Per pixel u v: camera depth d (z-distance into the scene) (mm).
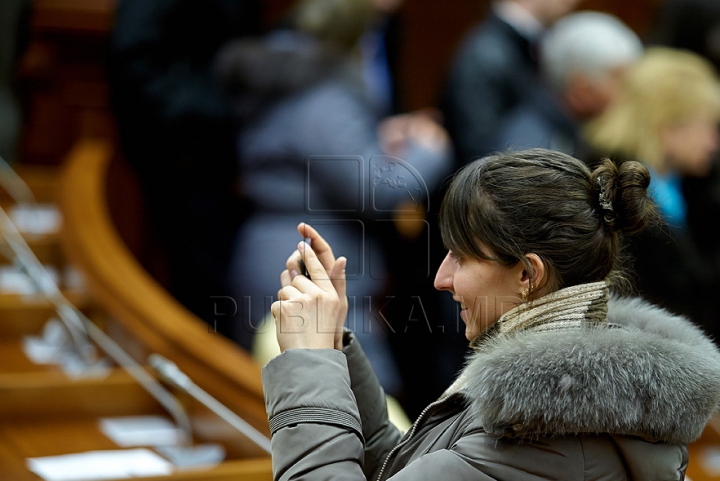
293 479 4672
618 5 20953
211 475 7656
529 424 4445
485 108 12945
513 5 13711
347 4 11203
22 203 14945
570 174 4980
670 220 11336
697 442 12305
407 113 15320
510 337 4844
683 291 11383
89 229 12719
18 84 17344
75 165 15391
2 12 16125
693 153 11742
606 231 4984
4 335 10578
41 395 8969
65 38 17656
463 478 4555
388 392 11711
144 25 12711
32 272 11188
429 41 20766
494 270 5000
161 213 13516
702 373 4625
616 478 4609
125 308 10695
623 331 4754
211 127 12812
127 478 7586
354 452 4746
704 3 14273
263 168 11070
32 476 7582
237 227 13102
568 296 4887
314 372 4914
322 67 11164
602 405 4395
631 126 11742
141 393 9281
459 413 5164
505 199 4895
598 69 12750
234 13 12953
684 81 11719
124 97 12945
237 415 8969
